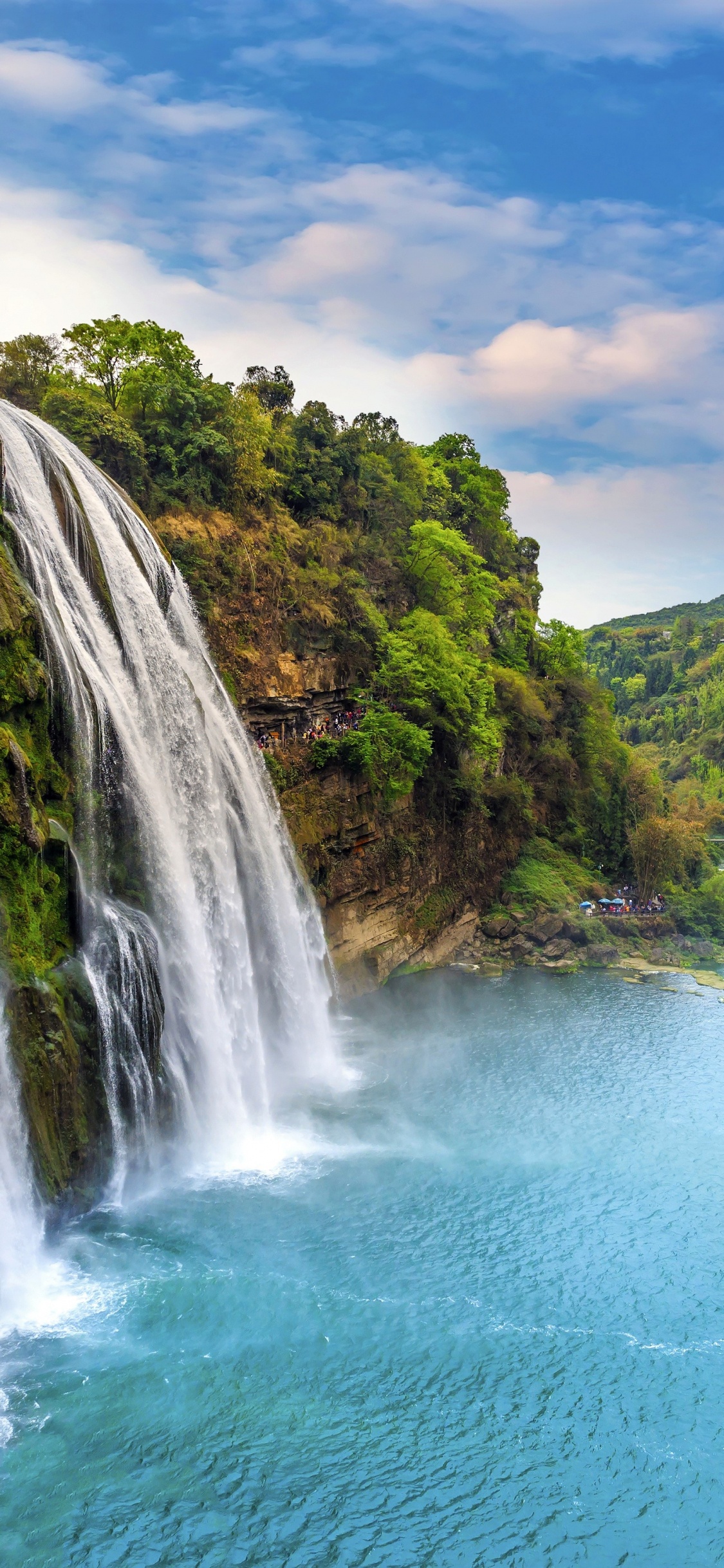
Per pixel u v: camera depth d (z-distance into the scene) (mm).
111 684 46562
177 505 63188
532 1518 26656
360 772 71750
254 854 57188
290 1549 25344
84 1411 29453
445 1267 37469
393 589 88625
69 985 38688
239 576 64750
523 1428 29859
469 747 87938
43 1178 36219
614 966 82938
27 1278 34719
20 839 36594
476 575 97812
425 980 76562
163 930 46125
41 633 40781
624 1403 31000
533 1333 34031
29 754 39406
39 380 68062
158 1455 28062
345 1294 35531
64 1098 37438
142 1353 31922
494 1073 57125
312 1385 31141
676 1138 48750
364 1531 25953
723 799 197500
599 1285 36750
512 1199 42531
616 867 104062
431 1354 32656
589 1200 42656
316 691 70688
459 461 126500
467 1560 25219
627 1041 62812
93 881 43094
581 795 108562
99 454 59812
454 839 86625
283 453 80438
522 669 115188
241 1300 34750
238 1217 40312
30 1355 31578
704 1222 41125
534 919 88250
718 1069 58156
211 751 54406
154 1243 37969
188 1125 45750
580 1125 50281
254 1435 28969
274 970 57750
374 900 74938
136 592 51188
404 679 77562
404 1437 29234
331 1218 40500
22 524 43406
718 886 101875
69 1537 25344
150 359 68625
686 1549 25719
